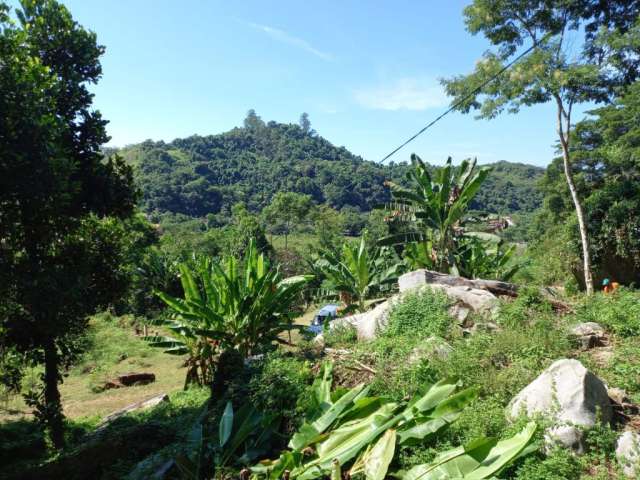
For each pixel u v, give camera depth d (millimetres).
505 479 4363
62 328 10578
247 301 10258
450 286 9805
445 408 4938
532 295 8859
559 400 4980
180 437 7004
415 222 15695
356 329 9898
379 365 6992
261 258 10773
